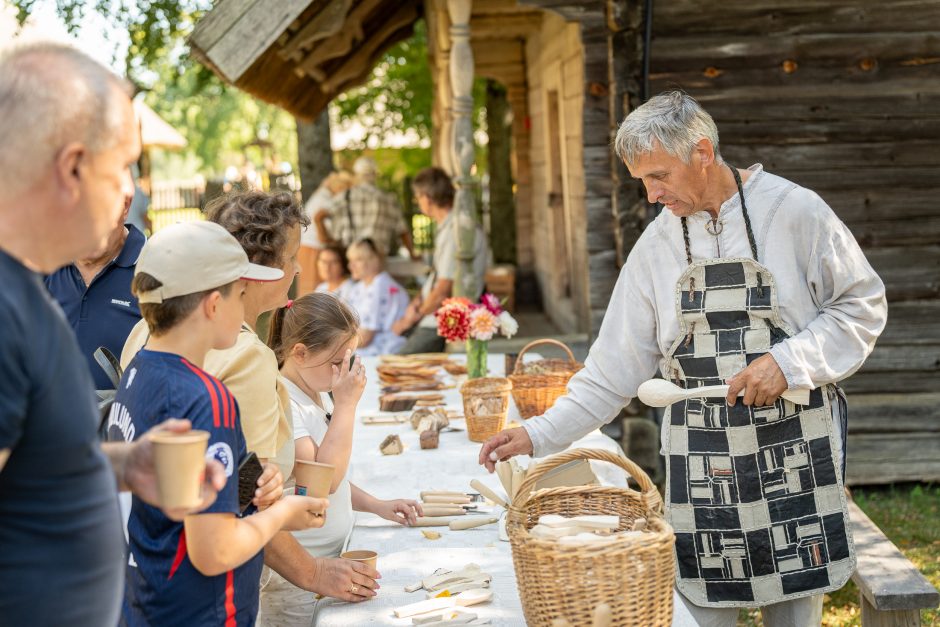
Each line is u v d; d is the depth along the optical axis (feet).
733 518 8.65
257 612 6.70
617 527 6.89
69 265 9.61
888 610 10.45
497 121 44.60
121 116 4.79
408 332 23.15
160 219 77.05
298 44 19.43
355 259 23.20
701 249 8.76
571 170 25.31
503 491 10.29
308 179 38.24
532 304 38.47
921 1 17.47
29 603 4.72
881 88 17.70
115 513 5.02
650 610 6.14
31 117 4.52
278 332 8.91
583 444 11.70
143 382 5.94
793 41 17.58
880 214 18.02
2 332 4.37
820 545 8.59
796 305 8.56
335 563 7.42
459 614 7.00
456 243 20.84
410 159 54.03
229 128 100.48
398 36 32.60
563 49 25.63
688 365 8.79
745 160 17.85
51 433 4.59
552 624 6.07
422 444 11.91
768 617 9.14
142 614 6.24
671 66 17.63
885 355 18.53
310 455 8.27
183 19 36.11
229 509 5.84
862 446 18.75
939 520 17.60
